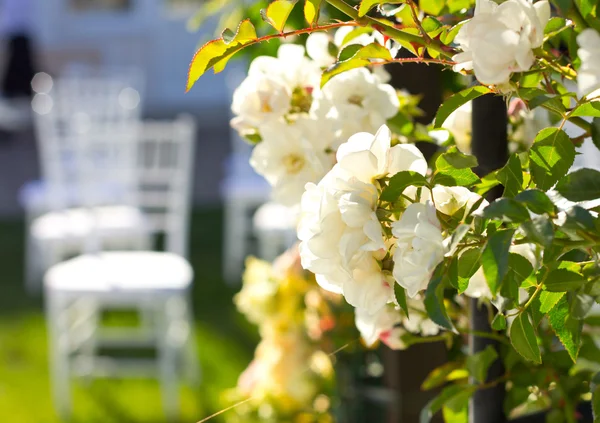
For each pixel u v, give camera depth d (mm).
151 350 4746
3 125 10414
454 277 972
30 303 5434
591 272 1021
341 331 1938
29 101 10773
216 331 4883
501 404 1254
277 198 1191
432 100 1414
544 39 1006
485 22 949
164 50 12422
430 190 996
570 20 1008
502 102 1175
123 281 3729
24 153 10000
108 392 4180
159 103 12461
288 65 1237
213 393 4059
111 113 5141
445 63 1057
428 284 964
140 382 4305
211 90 12578
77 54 11938
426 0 1186
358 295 996
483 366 1209
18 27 10586
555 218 954
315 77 1231
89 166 4664
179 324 4133
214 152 9938
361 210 972
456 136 1244
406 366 1548
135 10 12312
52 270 3963
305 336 2004
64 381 3914
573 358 1064
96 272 3824
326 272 998
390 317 1227
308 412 2014
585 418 1321
